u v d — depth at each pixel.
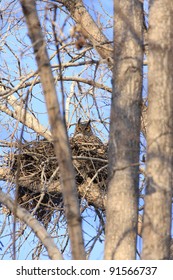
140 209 13.91
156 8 11.65
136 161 11.42
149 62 11.35
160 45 11.32
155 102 11.04
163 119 10.90
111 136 11.58
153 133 10.84
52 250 10.90
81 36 10.54
